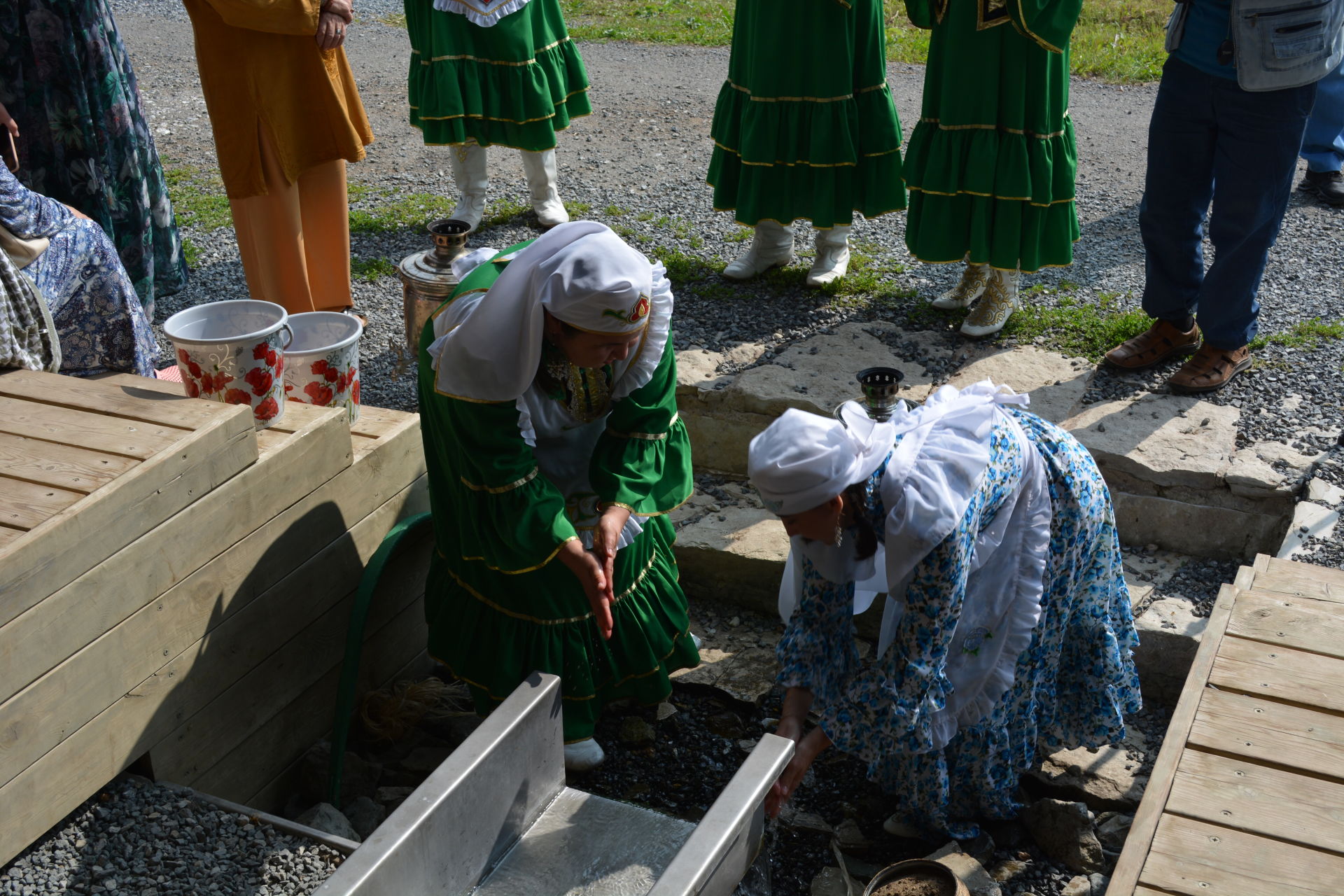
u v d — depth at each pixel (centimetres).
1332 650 247
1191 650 335
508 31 552
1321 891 193
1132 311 485
